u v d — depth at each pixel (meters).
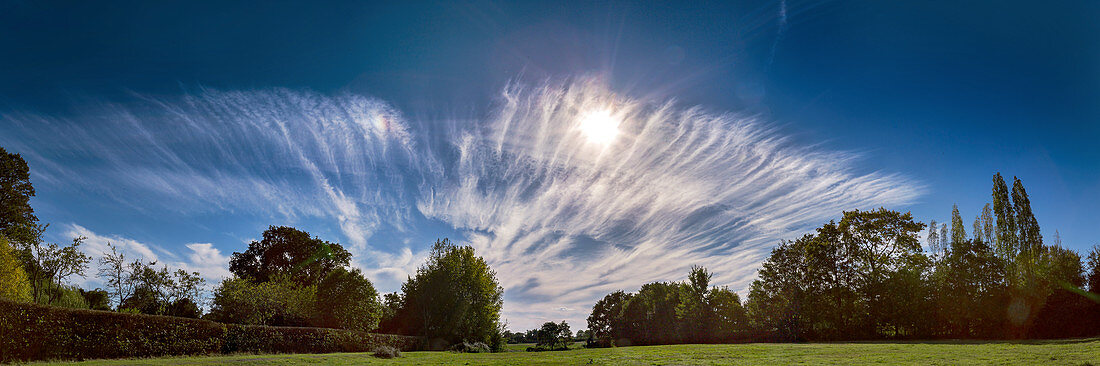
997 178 50.47
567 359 21.92
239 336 24.14
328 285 44.19
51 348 16.80
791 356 19.31
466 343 40.50
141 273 29.20
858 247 44.72
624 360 19.89
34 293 25.62
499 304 49.59
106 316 18.73
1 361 15.38
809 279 45.78
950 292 40.97
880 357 17.06
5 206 32.62
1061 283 38.16
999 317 38.44
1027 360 13.23
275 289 37.31
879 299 42.50
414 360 22.70
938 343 27.28
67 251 26.55
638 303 62.81
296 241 52.50
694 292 51.44
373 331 45.91
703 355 21.52
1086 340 23.56
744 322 49.62
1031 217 47.78
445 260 45.56
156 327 20.39
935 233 61.97
